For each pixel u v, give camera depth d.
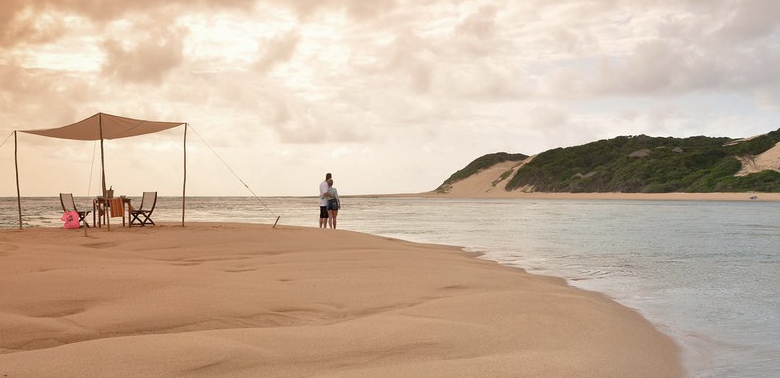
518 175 120.81
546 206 57.78
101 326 5.36
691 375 4.62
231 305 6.25
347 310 6.37
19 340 4.90
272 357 4.48
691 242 17.27
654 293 8.48
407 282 8.14
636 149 107.44
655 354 5.15
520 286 8.38
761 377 4.62
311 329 5.33
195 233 14.16
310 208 55.44
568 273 10.56
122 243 12.41
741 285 9.28
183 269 8.45
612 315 6.62
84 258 9.62
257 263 9.85
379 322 5.68
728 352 5.32
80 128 17.30
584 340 5.44
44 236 14.00
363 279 8.23
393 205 70.06
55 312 5.79
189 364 4.22
